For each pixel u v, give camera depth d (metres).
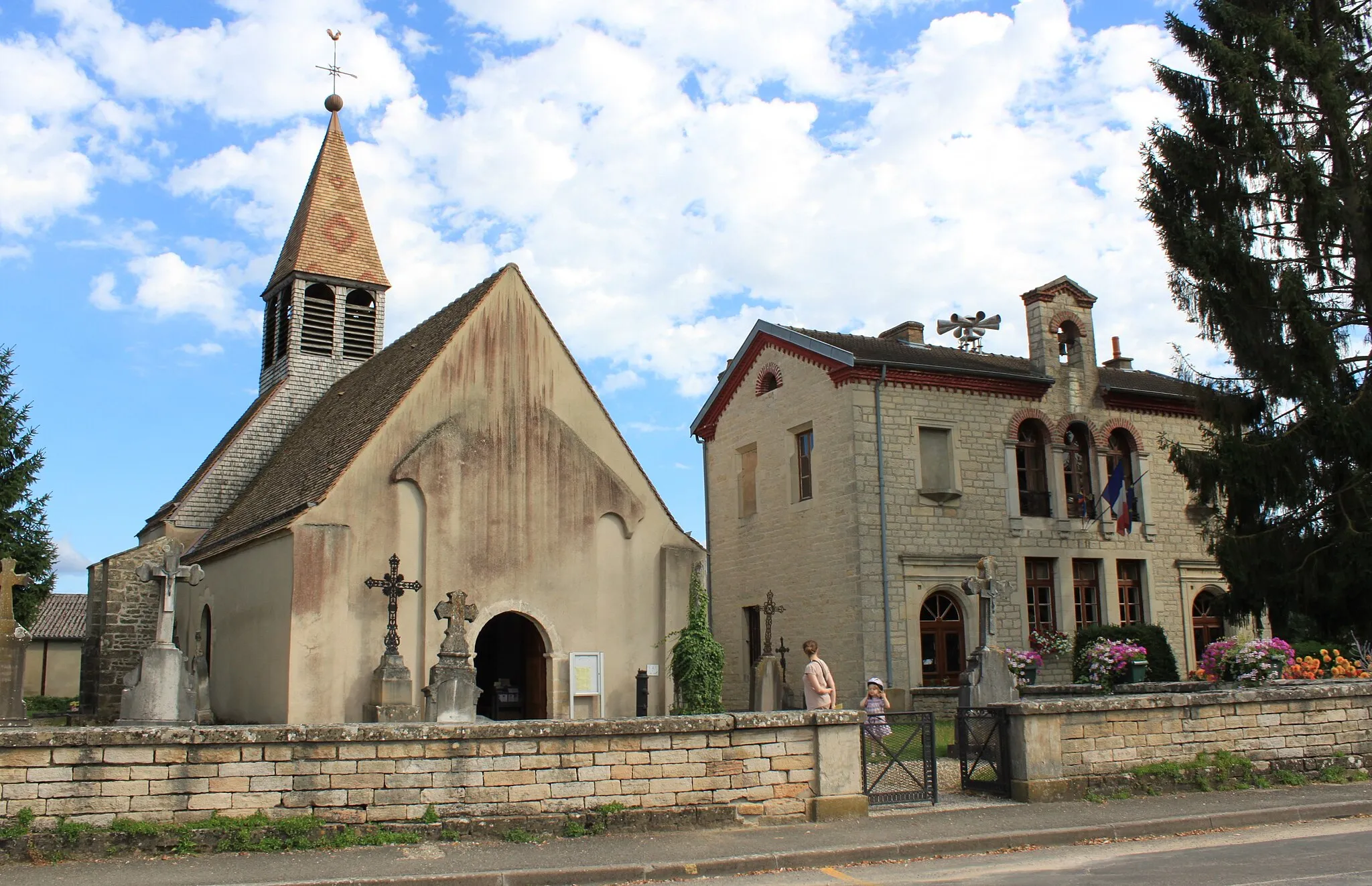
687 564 21.84
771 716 11.20
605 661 20.84
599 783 10.52
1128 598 28.44
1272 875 8.53
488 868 9.08
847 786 11.38
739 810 10.91
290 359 29.56
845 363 25.89
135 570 26.45
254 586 20.42
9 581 20.08
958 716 13.12
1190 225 22.33
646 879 9.16
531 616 20.27
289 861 9.28
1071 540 27.58
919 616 25.36
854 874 9.28
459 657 17.73
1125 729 12.68
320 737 9.88
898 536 25.45
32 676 47.31
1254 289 21.95
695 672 20.98
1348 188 22.05
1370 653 23.86
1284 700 13.53
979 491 26.66
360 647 18.78
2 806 9.11
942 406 26.67
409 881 8.70
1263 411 22.78
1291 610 22.11
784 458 28.09
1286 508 21.95
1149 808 11.74
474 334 21.02
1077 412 28.42
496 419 20.80
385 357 26.45
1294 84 22.61
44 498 30.88
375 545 19.28
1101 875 8.77
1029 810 11.65
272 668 18.91
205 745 9.62
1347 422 20.53
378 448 19.67
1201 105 23.31
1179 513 29.36
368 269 30.88
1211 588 29.31
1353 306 22.48
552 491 20.95
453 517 19.89
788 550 27.55
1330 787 13.12
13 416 30.83
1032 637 26.72
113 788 9.39
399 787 10.03
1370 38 22.91
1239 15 22.47
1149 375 33.06
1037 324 28.45
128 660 26.08
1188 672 28.41
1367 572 20.27
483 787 10.20
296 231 31.12
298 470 23.17
